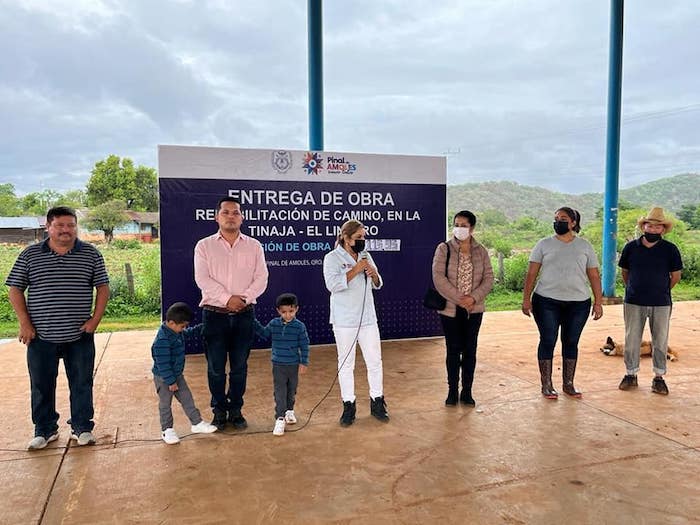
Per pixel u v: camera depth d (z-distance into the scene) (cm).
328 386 595
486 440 440
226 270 456
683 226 2139
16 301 411
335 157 767
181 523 315
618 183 1255
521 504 337
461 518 321
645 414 502
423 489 357
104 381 613
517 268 1595
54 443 434
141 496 347
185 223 708
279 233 750
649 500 342
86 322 428
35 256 414
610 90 1239
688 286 1630
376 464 395
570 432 457
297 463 397
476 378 625
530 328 945
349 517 322
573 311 548
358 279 484
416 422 482
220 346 455
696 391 577
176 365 436
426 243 816
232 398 466
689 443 433
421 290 817
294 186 752
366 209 784
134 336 864
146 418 494
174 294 708
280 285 755
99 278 433
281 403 459
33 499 344
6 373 654
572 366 555
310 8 908
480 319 523
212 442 437
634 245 576
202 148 711
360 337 483
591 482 366
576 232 557
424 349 765
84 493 352
